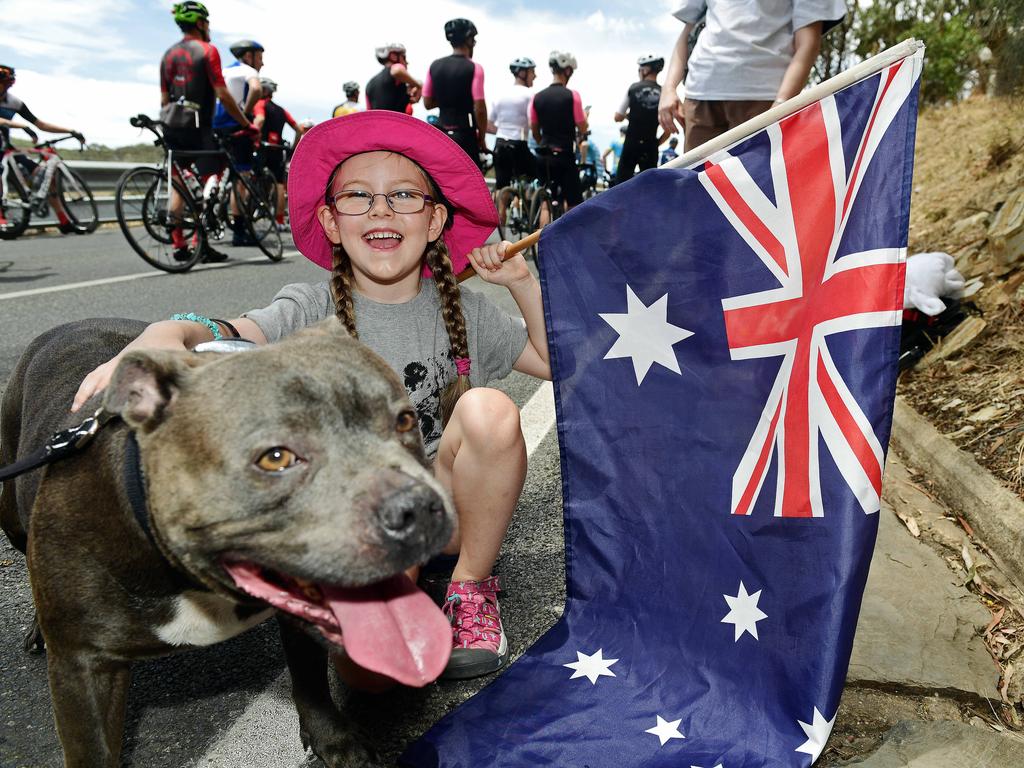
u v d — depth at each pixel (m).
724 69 4.17
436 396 2.66
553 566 3.03
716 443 2.31
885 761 2.03
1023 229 4.53
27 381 2.39
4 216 9.95
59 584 1.81
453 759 2.02
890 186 2.01
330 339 1.96
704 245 2.36
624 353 2.48
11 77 9.89
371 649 1.70
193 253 8.48
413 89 10.41
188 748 2.14
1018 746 2.07
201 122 8.45
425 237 2.58
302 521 1.69
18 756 2.09
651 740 2.09
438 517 1.69
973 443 3.43
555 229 2.58
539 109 10.13
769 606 2.14
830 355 2.07
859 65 2.10
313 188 2.60
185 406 1.74
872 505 2.00
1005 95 6.16
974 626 2.61
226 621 1.97
